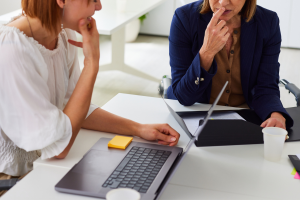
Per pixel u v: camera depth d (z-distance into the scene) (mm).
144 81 3904
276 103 1395
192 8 1593
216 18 1315
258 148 1143
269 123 1260
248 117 1379
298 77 4016
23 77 987
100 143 1109
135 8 3215
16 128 1011
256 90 1550
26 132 1006
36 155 1231
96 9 1078
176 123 1310
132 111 1409
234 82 1651
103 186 874
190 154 1095
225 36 1334
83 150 1104
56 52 1197
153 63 4477
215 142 1152
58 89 1235
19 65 984
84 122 1229
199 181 946
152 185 875
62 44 1251
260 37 1551
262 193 899
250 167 1023
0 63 970
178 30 1585
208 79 1418
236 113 1384
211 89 1662
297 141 1183
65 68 1298
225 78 1624
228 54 1604
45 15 1023
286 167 1025
